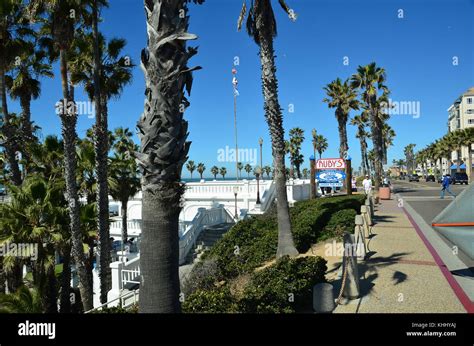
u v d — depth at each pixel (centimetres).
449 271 901
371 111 3403
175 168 362
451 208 833
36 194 1218
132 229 2419
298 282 727
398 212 2086
